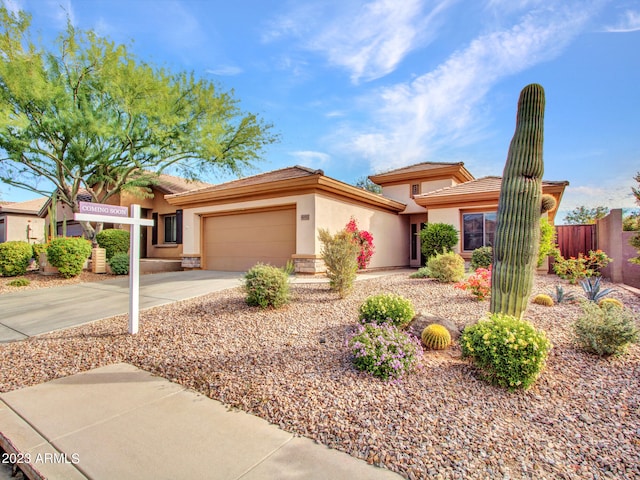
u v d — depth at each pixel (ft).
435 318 17.97
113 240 50.14
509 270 15.83
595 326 14.79
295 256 38.34
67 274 38.83
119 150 49.55
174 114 49.96
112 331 19.54
